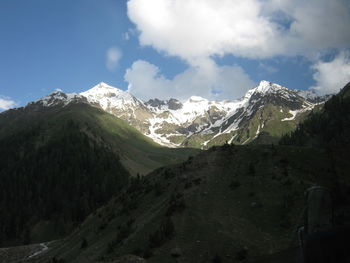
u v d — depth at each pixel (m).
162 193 94.75
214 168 96.00
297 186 80.00
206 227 69.62
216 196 81.81
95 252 81.44
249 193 80.88
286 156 95.25
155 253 64.44
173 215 75.56
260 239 65.25
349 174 87.00
